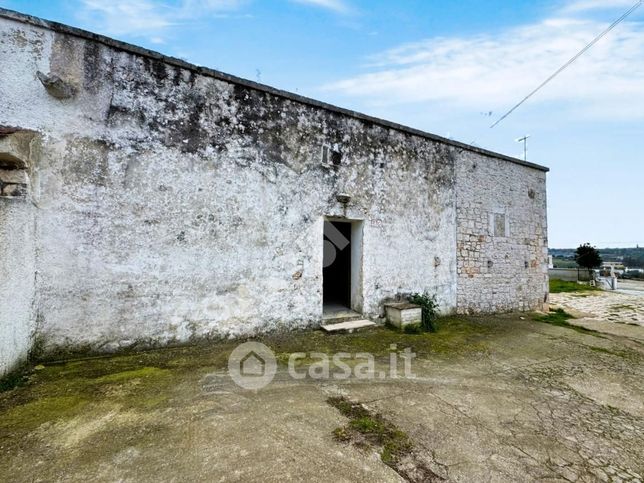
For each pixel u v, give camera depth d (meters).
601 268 19.19
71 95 3.93
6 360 3.15
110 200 4.12
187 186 4.60
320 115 5.78
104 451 2.24
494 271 8.25
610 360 4.92
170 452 2.25
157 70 4.44
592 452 2.54
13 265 3.27
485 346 5.35
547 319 7.86
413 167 6.98
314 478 2.07
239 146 5.00
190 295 4.60
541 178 9.41
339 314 6.16
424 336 5.77
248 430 2.56
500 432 2.76
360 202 6.23
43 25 3.80
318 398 3.18
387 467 2.21
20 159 3.39
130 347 4.21
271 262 5.25
